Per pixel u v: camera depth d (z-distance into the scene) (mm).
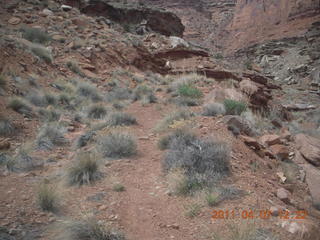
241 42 92812
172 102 11883
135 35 31703
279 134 9766
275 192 4879
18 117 7730
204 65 25281
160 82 18578
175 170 4898
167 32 45125
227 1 123875
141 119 9609
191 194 4309
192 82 15727
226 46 97875
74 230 3230
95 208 3936
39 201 3930
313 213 4832
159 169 5355
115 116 8664
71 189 4543
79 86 12398
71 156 5984
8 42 12312
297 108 27875
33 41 15570
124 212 3889
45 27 18562
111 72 17031
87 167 4984
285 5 90812
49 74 12750
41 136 6832
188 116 8227
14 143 6395
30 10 20156
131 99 12914
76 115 9133
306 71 53969
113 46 20156
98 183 4770
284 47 68938
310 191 6168
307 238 3266
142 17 41094
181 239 3252
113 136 6402
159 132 7730
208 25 111062
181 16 111938
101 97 12453
